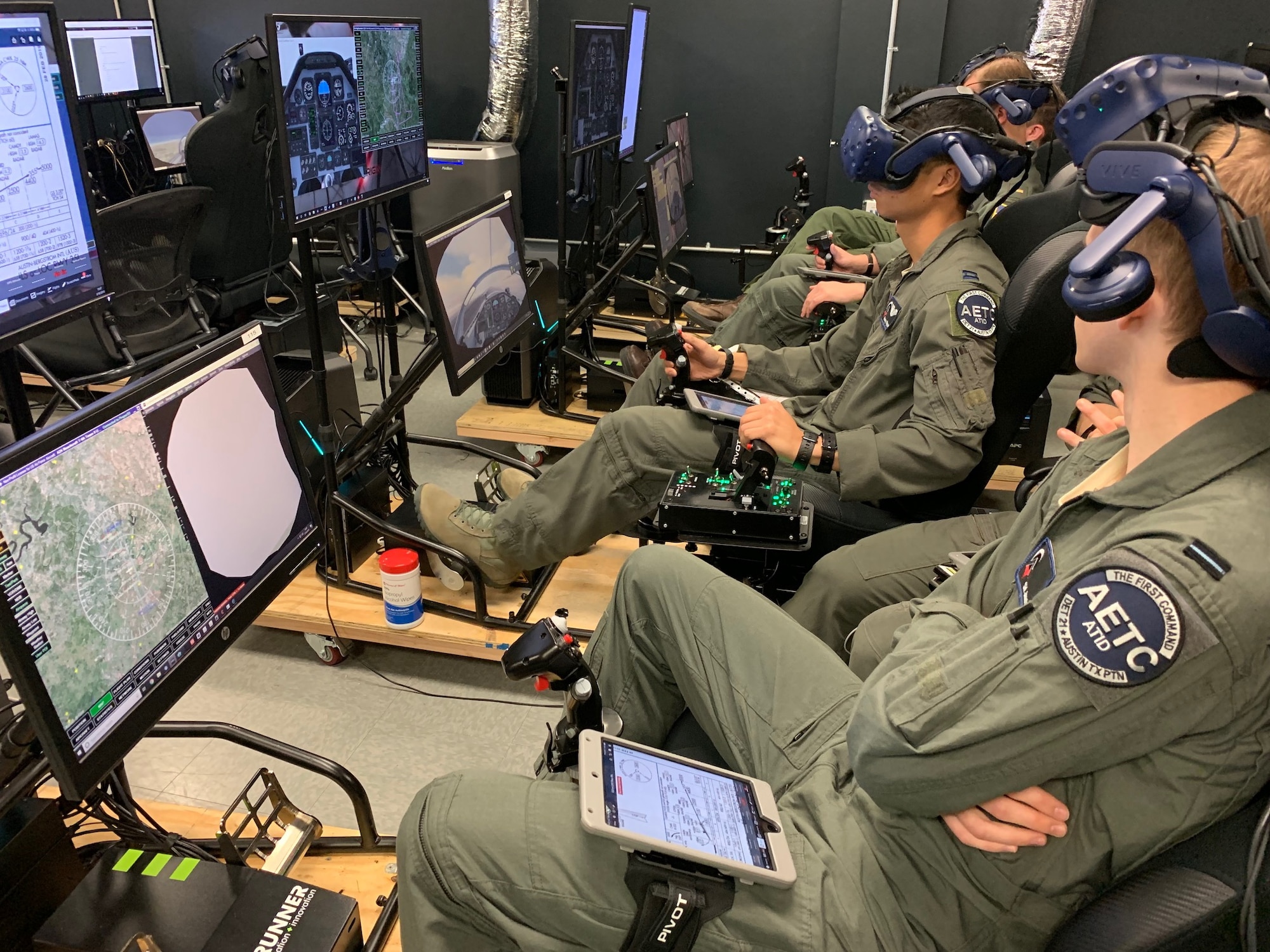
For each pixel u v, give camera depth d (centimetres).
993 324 169
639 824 98
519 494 220
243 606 127
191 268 358
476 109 475
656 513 202
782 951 97
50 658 94
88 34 436
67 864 118
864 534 186
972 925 97
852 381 201
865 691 101
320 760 140
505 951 108
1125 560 79
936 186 180
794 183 456
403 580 207
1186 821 83
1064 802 88
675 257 477
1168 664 76
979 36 412
